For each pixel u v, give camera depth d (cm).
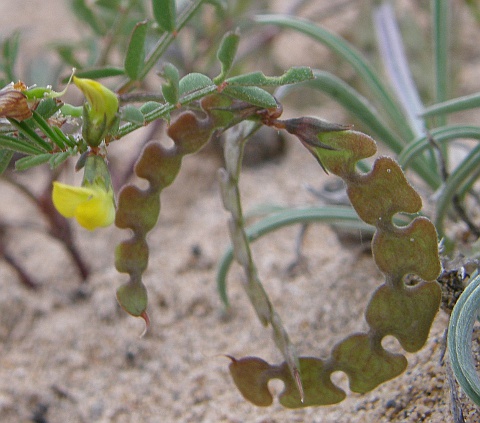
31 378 16
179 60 20
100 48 18
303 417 13
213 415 14
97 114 10
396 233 11
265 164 21
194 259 18
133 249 12
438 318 13
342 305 15
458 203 14
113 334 16
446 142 15
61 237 18
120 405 15
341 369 12
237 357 15
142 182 20
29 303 17
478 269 12
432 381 13
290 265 17
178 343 16
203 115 18
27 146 11
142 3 17
